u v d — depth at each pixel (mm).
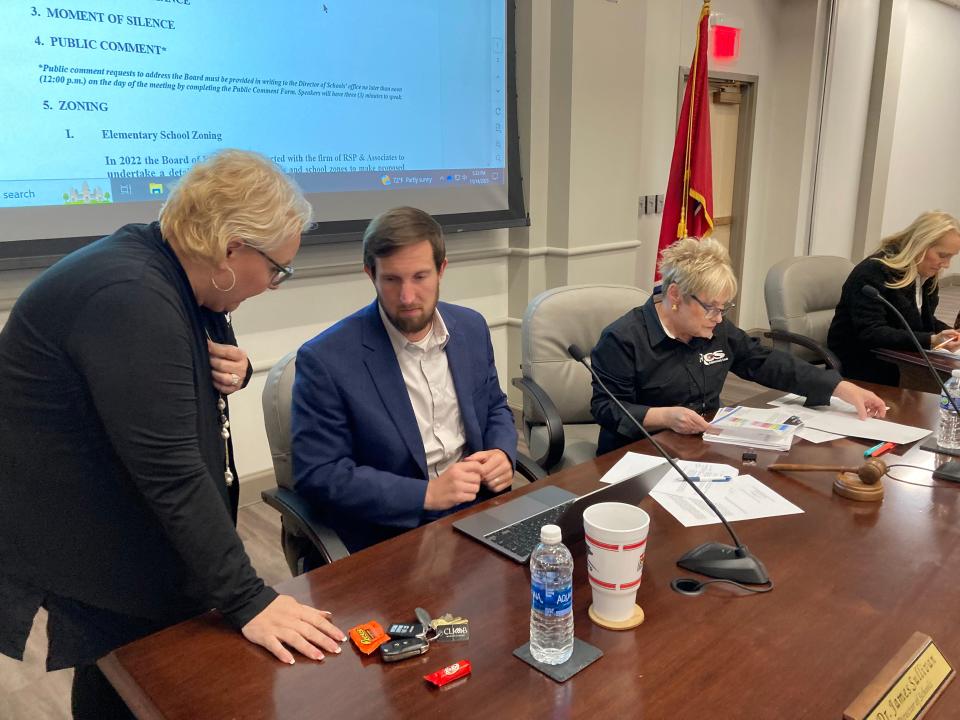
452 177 2988
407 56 2736
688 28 4039
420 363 1456
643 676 788
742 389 4312
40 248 2027
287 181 941
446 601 944
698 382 1830
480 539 1108
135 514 945
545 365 2023
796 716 721
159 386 823
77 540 937
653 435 1605
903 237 2625
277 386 1431
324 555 1161
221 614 931
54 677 1731
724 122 4590
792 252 5020
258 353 2590
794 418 1649
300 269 2613
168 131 2207
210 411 1001
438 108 2877
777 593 951
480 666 810
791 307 2713
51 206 2029
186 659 836
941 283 7117
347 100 2600
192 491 860
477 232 3254
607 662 812
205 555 866
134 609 994
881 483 1285
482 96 3016
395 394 1376
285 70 2424
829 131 4965
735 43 4352
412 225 1279
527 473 1481
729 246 4953
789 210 4961
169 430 836
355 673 804
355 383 1343
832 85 4867
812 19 4566
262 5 2328
